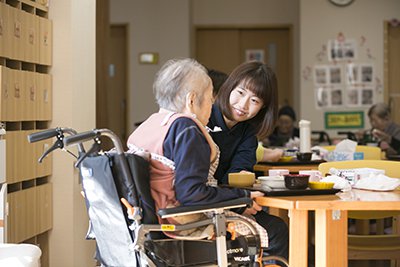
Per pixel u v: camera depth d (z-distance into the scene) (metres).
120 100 11.34
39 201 4.25
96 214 2.96
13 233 3.90
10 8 3.87
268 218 3.64
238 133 3.86
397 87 10.66
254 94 3.70
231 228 2.92
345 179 3.44
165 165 2.88
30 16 4.12
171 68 3.07
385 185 3.31
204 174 2.82
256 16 11.65
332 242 3.00
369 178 3.38
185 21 11.12
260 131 3.84
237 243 2.98
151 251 2.80
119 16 11.19
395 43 10.63
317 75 10.55
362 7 10.48
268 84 3.72
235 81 3.73
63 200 4.45
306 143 5.16
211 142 2.93
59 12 4.43
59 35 4.43
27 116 4.07
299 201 2.90
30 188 4.16
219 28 11.72
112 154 2.85
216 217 2.81
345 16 10.50
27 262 3.04
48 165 4.39
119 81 11.32
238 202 2.83
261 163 4.97
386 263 5.29
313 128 10.57
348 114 10.54
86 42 4.68
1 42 3.77
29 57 4.11
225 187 3.31
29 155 4.11
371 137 7.71
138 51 11.19
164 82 3.06
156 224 2.78
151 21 11.16
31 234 4.13
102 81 7.92
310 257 5.06
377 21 10.49
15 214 3.93
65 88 4.43
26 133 4.08
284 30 11.76
